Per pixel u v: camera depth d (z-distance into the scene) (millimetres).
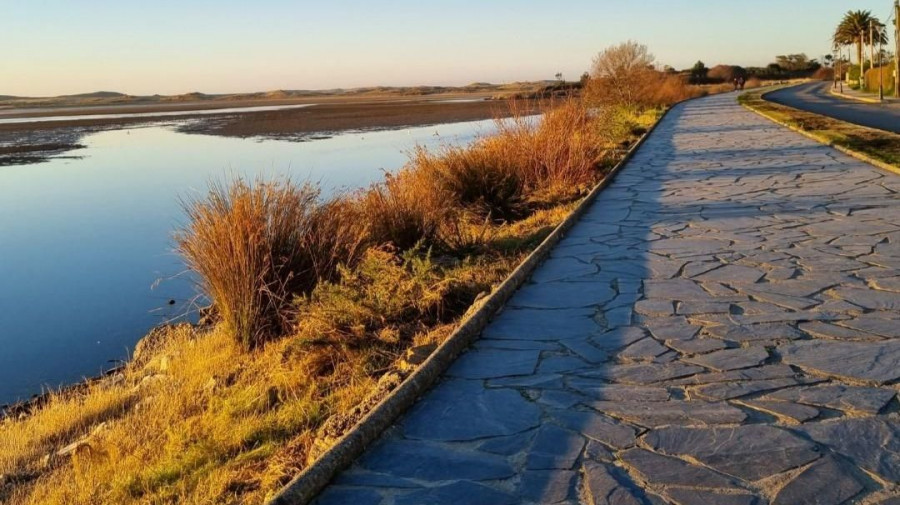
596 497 2971
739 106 39344
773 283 5738
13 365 7480
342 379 5199
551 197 11484
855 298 5227
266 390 5305
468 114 52875
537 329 5051
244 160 24891
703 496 2926
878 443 3232
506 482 3139
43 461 5113
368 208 8633
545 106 15984
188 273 10461
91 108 131750
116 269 10844
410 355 4758
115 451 4746
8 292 9836
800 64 125500
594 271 6535
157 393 5977
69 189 19359
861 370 3986
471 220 10445
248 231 6727
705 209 9266
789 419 3500
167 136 40250
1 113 102938
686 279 6039
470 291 6480
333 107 82750
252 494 3695
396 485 3176
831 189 10141
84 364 7500
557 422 3641
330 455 3307
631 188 11695
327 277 6977
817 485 2947
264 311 6730
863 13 73438
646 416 3637
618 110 24953
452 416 3793
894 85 48906
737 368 4129
